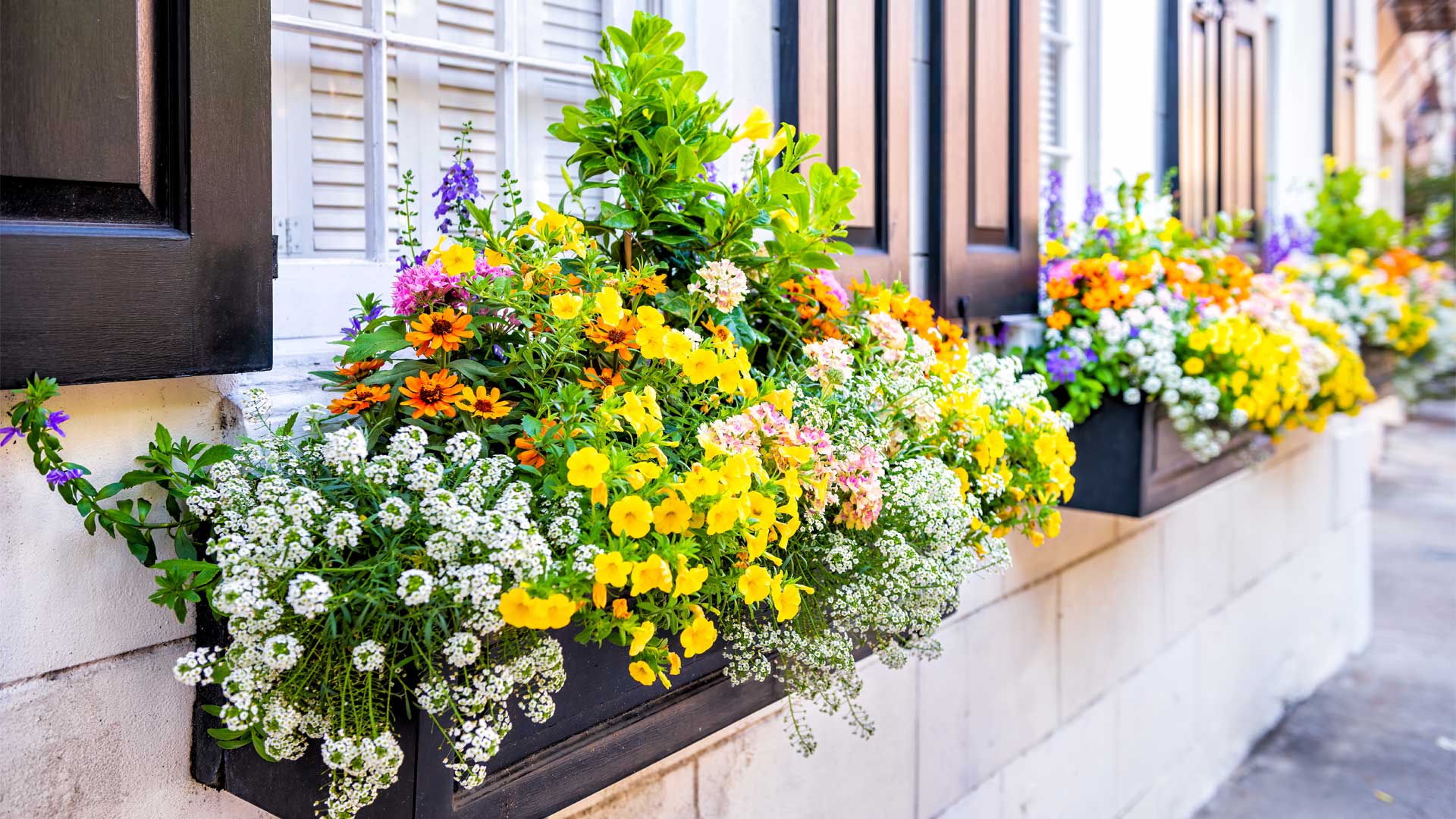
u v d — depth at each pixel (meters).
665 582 1.07
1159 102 3.39
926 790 2.49
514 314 1.25
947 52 2.29
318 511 1.02
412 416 1.17
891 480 1.48
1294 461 4.54
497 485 1.13
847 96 2.05
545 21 1.76
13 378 0.97
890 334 1.63
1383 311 4.14
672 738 1.36
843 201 1.53
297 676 1.01
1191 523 3.66
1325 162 4.49
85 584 1.12
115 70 1.03
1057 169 3.07
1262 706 4.35
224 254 1.11
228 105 1.11
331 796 1.00
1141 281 2.50
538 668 1.08
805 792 2.15
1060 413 1.91
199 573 1.06
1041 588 2.85
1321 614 4.93
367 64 1.52
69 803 1.12
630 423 1.21
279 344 1.36
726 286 1.40
